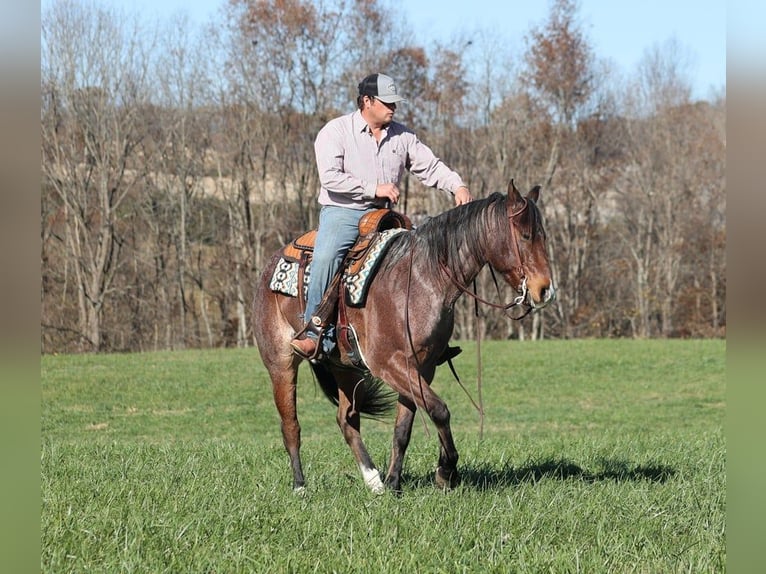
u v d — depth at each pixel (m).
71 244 40.28
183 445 10.55
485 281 42.25
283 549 4.81
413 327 6.14
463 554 4.71
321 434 16.94
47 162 40.22
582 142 46.12
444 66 43.31
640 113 46.94
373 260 6.38
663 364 26.25
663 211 45.00
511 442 10.33
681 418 18.80
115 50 40.69
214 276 43.41
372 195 6.59
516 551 4.83
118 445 10.31
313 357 6.75
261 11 41.28
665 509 5.77
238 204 43.28
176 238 42.91
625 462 8.23
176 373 24.83
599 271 46.06
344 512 5.69
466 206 6.21
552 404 20.86
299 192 43.12
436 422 6.12
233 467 8.01
